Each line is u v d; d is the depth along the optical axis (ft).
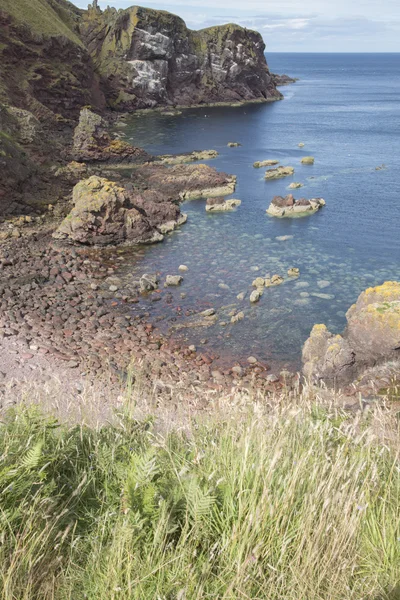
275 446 16.66
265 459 15.96
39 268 80.38
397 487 15.92
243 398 22.68
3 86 193.16
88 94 240.12
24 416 19.74
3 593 11.76
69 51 229.04
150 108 285.84
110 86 274.16
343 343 52.08
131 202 100.01
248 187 134.21
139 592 12.11
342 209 113.19
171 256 87.97
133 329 63.05
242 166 159.63
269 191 129.90
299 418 20.76
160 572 12.35
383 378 50.29
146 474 15.42
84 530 14.85
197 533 13.67
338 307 67.72
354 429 19.20
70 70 228.63
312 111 308.19
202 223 106.01
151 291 74.13
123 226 92.84
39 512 14.03
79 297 71.61
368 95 428.15
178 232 100.63
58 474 16.88
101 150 159.94
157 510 14.21
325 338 54.70
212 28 331.98
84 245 92.12
